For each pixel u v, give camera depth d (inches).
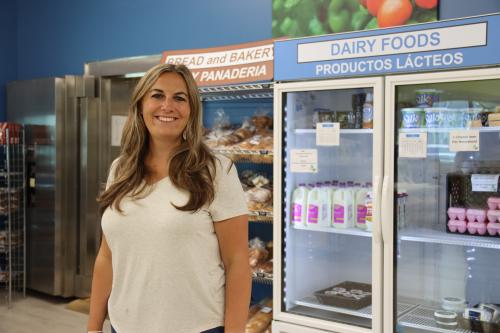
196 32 169.2
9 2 223.3
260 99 150.3
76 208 193.3
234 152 133.6
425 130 98.5
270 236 149.5
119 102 188.1
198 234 62.9
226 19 161.9
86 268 191.8
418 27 95.7
